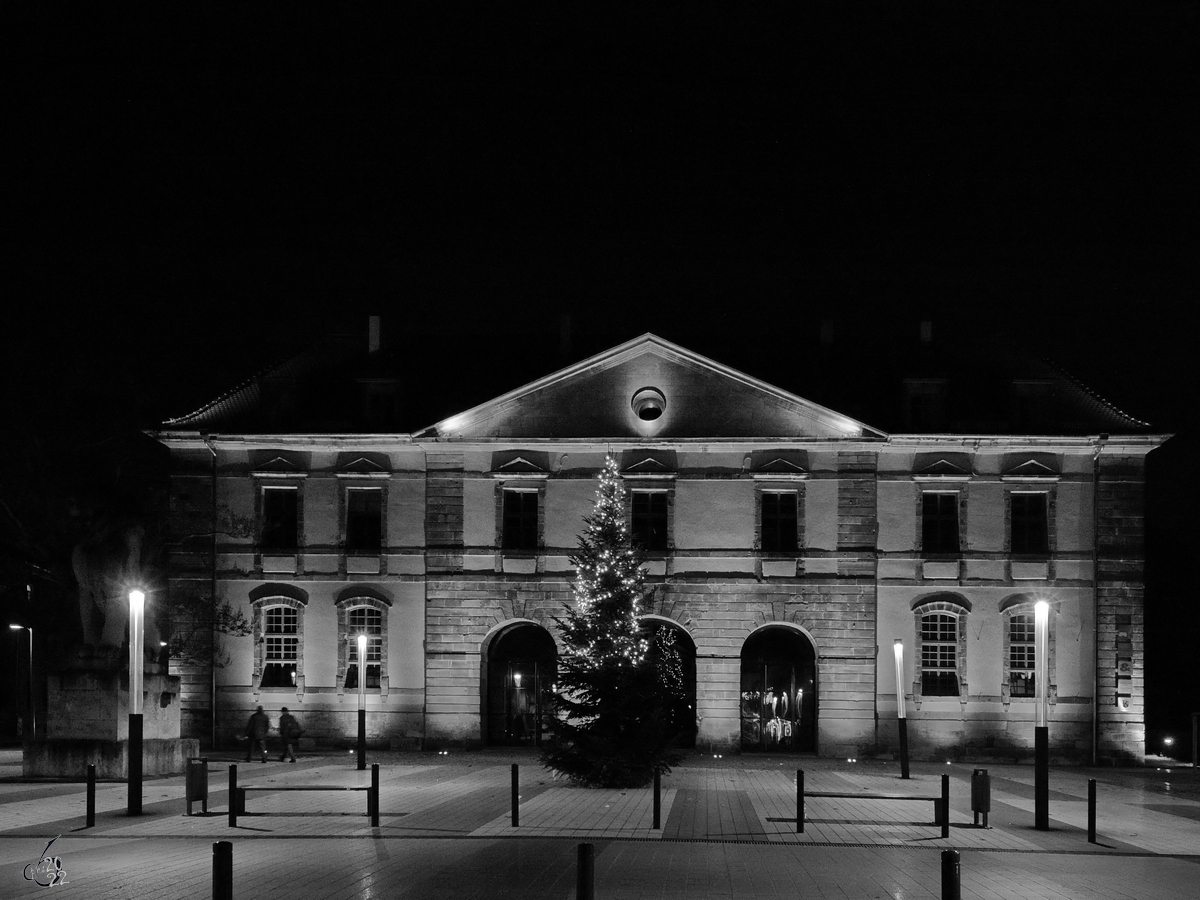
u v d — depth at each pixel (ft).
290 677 177.58
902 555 175.83
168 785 119.24
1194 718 174.29
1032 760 173.27
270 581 178.50
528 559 176.86
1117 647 174.50
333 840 81.66
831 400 185.37
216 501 179.32
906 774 133.59
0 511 171.01
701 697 173.78
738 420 176.04
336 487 179.52
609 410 176.96
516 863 71.67
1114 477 177.17
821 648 174.09
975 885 66.54
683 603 175.01
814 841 83.56
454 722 175.63
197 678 176.45
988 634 175.22
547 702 126.62
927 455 176.96
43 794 111.45
